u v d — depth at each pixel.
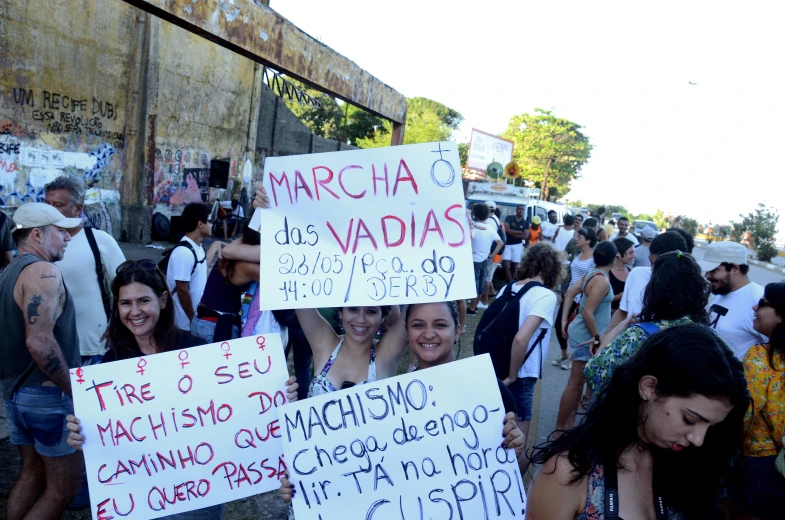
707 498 1.70
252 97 18.58
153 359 2.37
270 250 2.42
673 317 2.97
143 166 13.88
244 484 2.38
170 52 14.40
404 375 2.17
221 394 2.38
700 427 1.49
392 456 2.13
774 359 2.73
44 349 2.64
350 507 2.11
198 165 16.28
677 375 1.47
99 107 12.73
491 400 2.15
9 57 10.44
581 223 13.62
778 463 2.65
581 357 4.80
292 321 4.07
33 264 2.73
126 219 13.85
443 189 2.40
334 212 2.44
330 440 2.14
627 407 1.59
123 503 2.31
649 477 1.67
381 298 2.36
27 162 11.09
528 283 3.80
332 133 37.94
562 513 1.63
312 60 7.81
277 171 2.45
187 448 2.36
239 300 3.86
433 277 2.35
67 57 11.69
